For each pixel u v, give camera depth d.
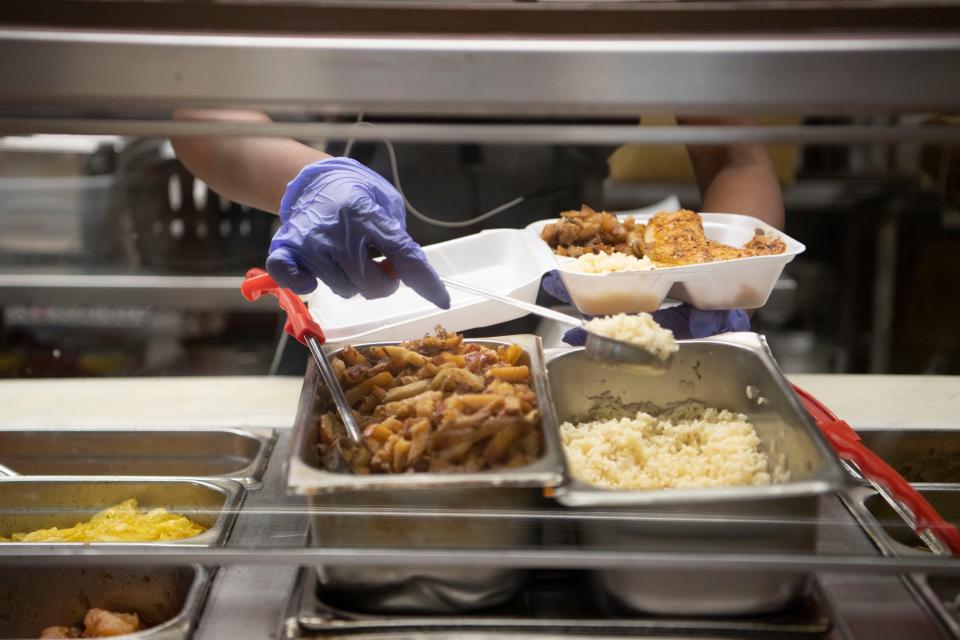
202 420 1.68
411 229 2.26
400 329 1.57
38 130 0.97
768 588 1.06
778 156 3.12
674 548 1.05
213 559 1.07
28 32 0.83
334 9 0.86
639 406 1.39
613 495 0.97
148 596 1.27
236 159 2.10
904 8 0.86
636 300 1.58
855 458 1.18
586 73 0.86
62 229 3.11
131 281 3.05
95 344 3.47
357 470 1.12
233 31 0.86
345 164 1.54
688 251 1.65
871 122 1.00
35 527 1.41
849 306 3.30
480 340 1.41
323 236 1.38
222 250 3.16
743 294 1.62
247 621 1.11
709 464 1.25
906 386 1.81
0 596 1.28
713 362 1.36
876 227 3.18
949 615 1.07
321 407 1.24
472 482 0.99
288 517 1.29
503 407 1.13
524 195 2.26
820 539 1.20
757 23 0.87
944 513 1.32
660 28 0.87
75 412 1.71
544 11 0.87
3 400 1.78
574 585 1.17
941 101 0.86
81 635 1.21
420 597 1.08
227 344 3.58
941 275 3.19
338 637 1.05
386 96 0.87
